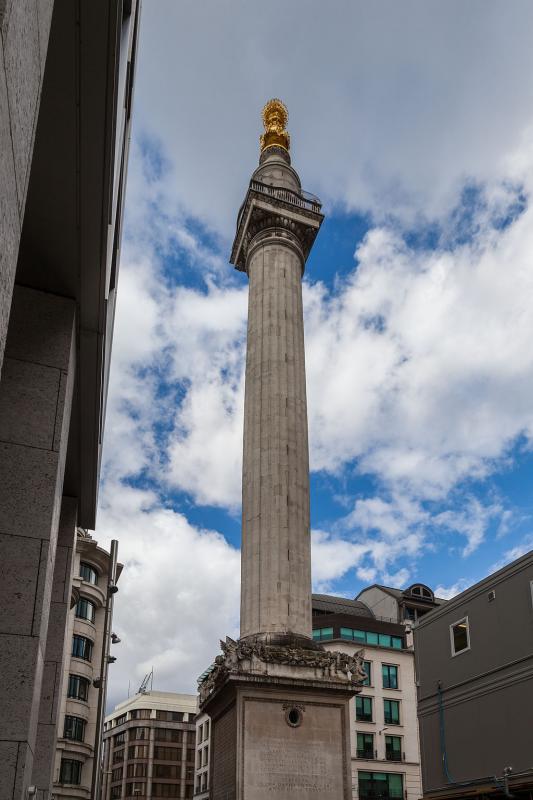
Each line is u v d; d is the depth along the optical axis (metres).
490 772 28.42
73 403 14.26
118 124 10.19
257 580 23.91
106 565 65.06
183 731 115.31
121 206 18.00
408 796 62.44
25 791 8.73
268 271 30.05
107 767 119.00
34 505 9.71
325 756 20.39
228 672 20.47
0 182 3.25
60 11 7.95
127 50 11.66
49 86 8.73
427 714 33.47
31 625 9.06
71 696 58.78
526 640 28.08
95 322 11.98
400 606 76.75
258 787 19.41
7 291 3.56
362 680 21.59
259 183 32.00
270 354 27.89
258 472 25.69
